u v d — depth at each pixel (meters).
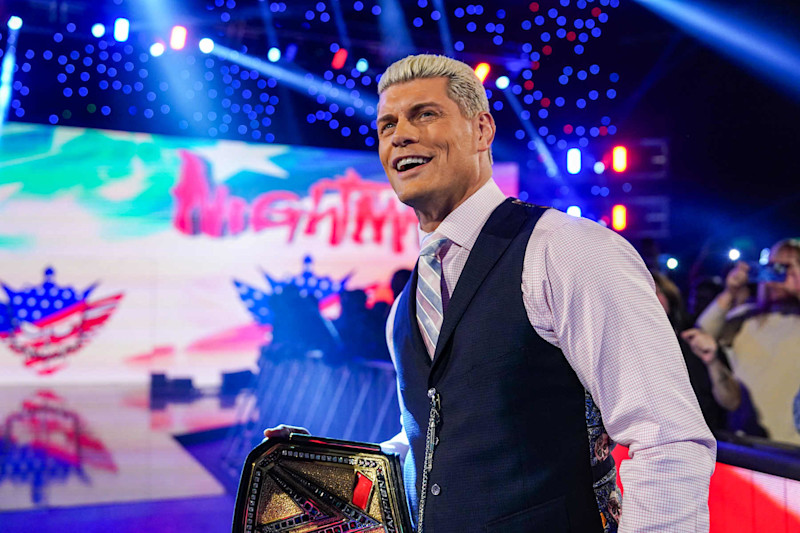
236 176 8.18
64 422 6.43
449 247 1.32
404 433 1.51
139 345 7.91
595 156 7.64
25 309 7.62
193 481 4.74
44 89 7.55
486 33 7.86
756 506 1.60
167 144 8.01
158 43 7.16
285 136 8.34
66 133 7.71
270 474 1.33
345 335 5.76
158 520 3.93
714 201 6.97
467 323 1.23
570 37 7.71
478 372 1.20
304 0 7.31
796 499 1.50
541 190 8.38
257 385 6.96
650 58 7.43
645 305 1.12
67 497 4.35
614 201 7.48
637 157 7.29
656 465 1.06
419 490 1.28
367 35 7.58
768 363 3.75
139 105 7.89
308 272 8.30
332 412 5.46
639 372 1.10
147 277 7.95
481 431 1.19
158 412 6.92
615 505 1.22
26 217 7.63
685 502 1.04
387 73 1.37
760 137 6.55
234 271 8.16
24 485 4.59
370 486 1.32
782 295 3.78
